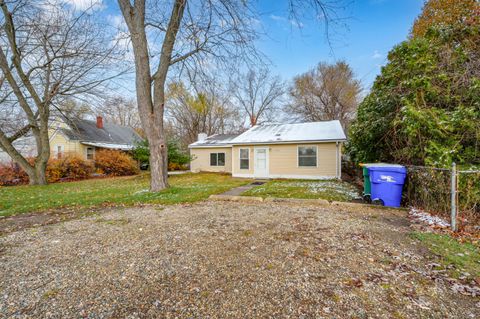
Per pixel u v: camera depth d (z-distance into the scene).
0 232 3.89
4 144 11.60
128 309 1.83
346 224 3.88
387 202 5.32
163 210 5.16
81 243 3.24
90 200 6.64
